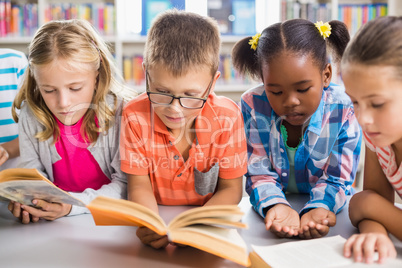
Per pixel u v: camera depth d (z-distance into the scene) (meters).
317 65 0.98
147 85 0.96
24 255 0.78
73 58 1.01
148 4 3.14
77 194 1.03
